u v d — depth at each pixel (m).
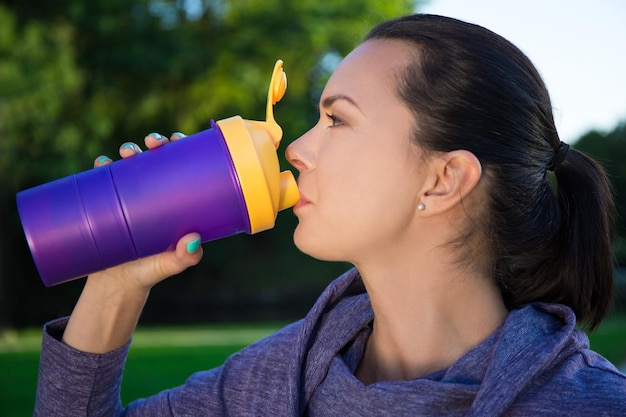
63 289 21.12
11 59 16.19
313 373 1.48
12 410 4.53
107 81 19.05
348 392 1.39
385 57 1.44
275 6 21.03
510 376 1.28
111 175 1.37
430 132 1.39
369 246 1.40
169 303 23.20
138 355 6.61
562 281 1.54
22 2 17.92
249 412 1.50
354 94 1.42
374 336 1.50
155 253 1.40
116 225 1.34
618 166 24.48
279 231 24.92
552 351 1.30
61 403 1.46
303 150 1.46
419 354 1.44
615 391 1.28
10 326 17.86
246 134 1.40
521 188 1.46
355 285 1.64
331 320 1.53
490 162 1.42
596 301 1.56
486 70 1.42
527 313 1.38
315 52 21.91
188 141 1.40
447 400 1.31
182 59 19.23
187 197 1.36
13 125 16.14
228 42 20.84
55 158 17.22
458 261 1.43
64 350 1.46
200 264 23.97
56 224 1.34
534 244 1.50
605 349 6.09
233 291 23.95
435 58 1.41
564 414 1.26
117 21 18.73
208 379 1.61
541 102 1.50
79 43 19.00
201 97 20.27
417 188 1.40
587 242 1.52
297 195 1.44
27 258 20.91
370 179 1.39
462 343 1.44
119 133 20.91
